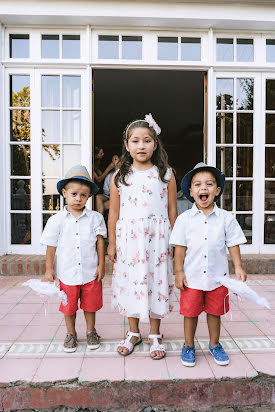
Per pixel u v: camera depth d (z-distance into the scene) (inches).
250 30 154.8
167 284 80.6
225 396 72.0
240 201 162.4
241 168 161.5
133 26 150.4
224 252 77.0
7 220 155.6
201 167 75.0
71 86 155.4
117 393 70.9
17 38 152.9
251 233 163.0
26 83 154.4
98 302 83.4
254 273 149.3
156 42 152.9
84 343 86.4
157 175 82.0
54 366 75.6
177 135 354.3
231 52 157.5
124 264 80.8
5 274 144.9
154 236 80.0
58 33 152.2
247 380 72.2
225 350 83.1
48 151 157.1
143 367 75.3
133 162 84.7
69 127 156.7
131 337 84.0
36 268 145.0
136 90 260.7
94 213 85.4
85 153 155.7
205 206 75.4
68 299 80.4
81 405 70.9
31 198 156.5
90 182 81.4
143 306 76.4
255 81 158.7
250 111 159.6
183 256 76.8
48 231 81.5
